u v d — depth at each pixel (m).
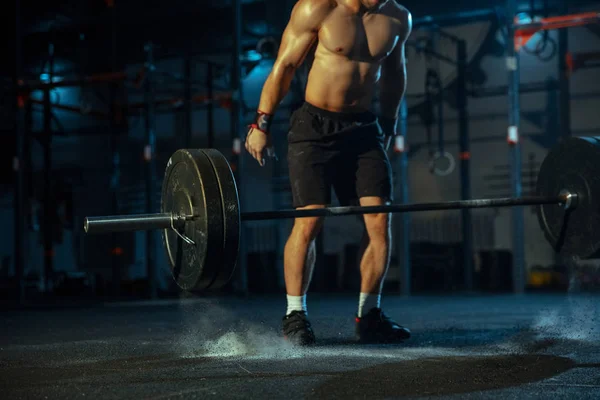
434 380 1.83
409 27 3.04
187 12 11.15
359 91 2.95
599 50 11.11
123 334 3.60
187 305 7.19
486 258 11.53
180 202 2.22
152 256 8.72
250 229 13.51
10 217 15.05
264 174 13.41
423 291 10.69
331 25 2.88
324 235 12.06
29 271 14.37
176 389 1.71
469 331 3.36
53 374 2.03
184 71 12.22
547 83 11.69
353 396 1.61
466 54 11.77
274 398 1.58
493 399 1.57
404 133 7.85
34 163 14.62
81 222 14.75
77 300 9.45
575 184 2.61
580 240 2.62
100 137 14.59
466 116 11.64
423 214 12.66
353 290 11.77
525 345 2.68
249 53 11.16
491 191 12.27
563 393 1.64
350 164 3.05
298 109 3.04
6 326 4.35
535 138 11.93
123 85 10.42
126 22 11.40
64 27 11.51
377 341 2.92
